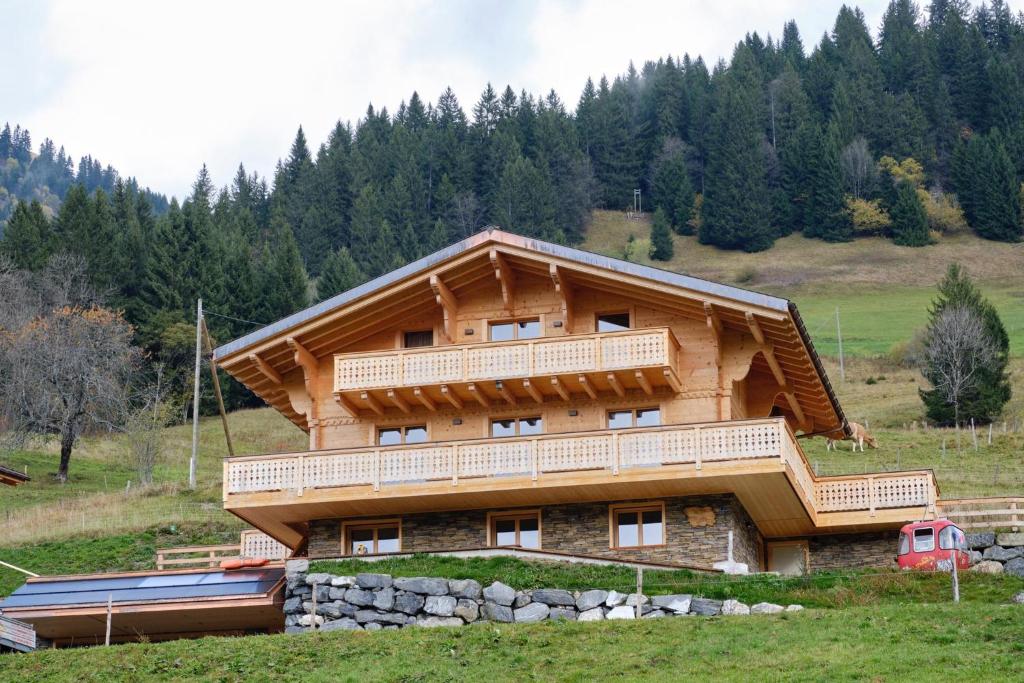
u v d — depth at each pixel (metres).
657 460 36.88
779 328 38.12
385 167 197.00
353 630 32.22
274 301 125.00
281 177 196.88
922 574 35.75
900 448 81.00
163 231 122.00
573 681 27.41
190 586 37.28
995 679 24.94
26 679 30.00
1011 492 65.75
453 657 29.53
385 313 40.97
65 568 57.03
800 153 197.50
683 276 38.09
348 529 40.16
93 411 94.25
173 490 73.62
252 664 29.91
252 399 111.38
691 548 37.59
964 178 190.50
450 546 39.19
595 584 34.03
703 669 27.36
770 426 36.44
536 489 37.44
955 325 91.81
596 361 38.06
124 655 31.06
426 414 40.59
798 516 40.28
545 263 39.47
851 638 28.47
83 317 100.75
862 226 190.12
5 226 125.12
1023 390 97.38
